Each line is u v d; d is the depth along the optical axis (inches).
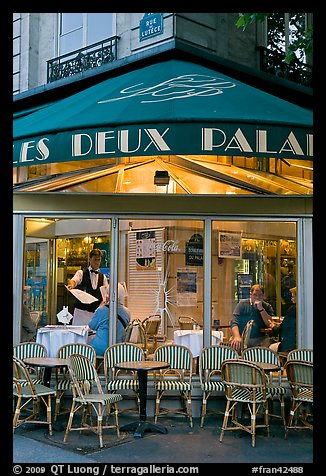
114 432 286.8
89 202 339.9
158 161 351.9
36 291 342.0
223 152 259.3
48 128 282.0
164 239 343.0
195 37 382.0
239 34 415.2
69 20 442.3
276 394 308.2
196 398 324.5
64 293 344.8
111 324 336.5
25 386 295.9
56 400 306.0
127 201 339.6
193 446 263.4
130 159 351.6
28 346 326.6
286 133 266.8
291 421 288.0
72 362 278.8
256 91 339.6
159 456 248.1
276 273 342.3
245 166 357.1
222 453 253.1
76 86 408.2
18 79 458.3
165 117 260.8
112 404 302.2
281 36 446.3
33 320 341.7
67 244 345.1
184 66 356.5
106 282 340.5
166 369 324.8
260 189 352.2
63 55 435.8
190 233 341.4
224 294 340.5
